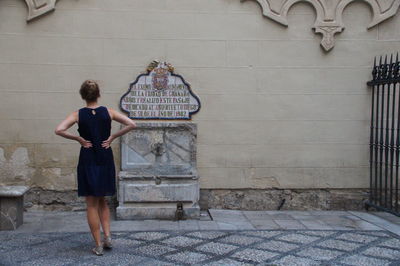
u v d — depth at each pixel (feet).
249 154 21.11
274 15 20.90
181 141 19.98
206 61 20.86
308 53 21.16
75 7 20.33
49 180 20.53
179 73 20.77
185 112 20.77
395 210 19.13
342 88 21.21
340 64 21.17
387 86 20.83
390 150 19.79
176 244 15.74
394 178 21.25
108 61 20.51
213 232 17.34
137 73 20.61
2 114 20.16
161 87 20.63
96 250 14.57
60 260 14.03
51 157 20.47
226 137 21.01
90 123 14.55
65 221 18.95
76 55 20.39
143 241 16.10
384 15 21.06
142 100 20.57
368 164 21.29
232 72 20.97
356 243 16.06
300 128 21.17
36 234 16.98
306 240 16.38
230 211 20.94
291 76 21.15
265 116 21.11
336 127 21.22
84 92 14.96
